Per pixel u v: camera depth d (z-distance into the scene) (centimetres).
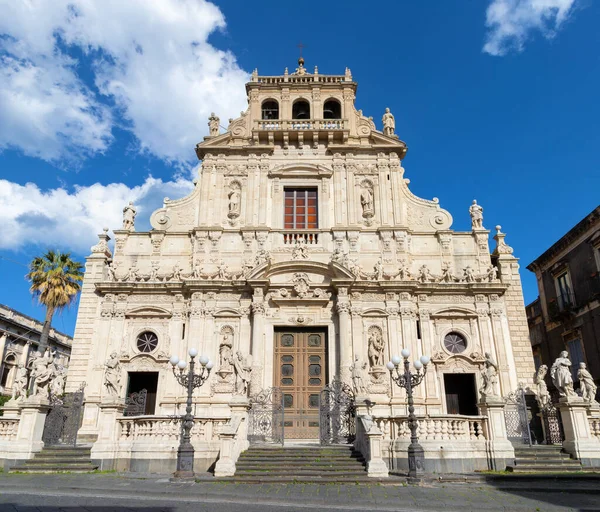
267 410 2300
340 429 2211
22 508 1197
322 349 2817
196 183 3167
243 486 1589
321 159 3184
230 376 2672
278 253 2956
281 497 1391
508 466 1952
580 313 3344
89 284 2894
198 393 2650
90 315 2827
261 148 3148
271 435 2270
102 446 2042
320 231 2995
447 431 2027
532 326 4109
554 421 2381
